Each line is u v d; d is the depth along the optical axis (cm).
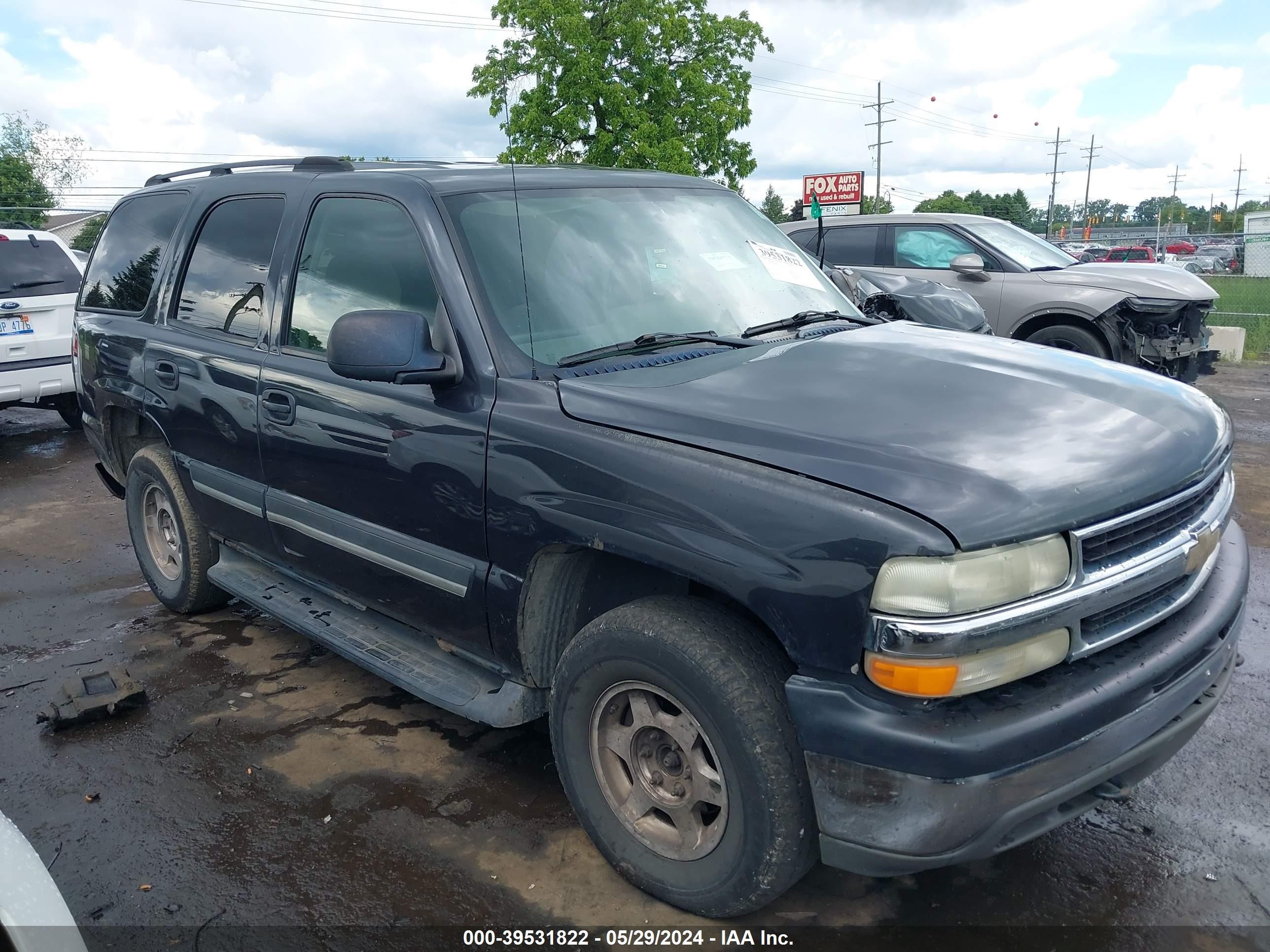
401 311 282
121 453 494
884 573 204
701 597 258
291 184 373
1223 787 313
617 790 267
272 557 391
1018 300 894
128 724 372
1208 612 254
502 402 277
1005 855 282
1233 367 1245
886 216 1005
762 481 225
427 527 301
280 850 292
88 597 508
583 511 253
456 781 326
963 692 204
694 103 2578
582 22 2411
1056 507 213
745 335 318
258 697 390
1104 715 218
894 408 247
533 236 314
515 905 266
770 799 224
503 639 287
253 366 363
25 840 196
